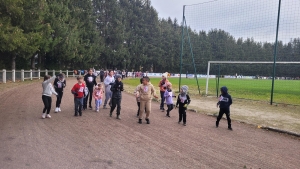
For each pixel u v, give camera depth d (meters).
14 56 28.31
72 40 39.34
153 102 14.99
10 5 21.73
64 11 37.75
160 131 7.95
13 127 7.49
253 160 5.70
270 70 33.06
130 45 77.62
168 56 85.06
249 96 21.30
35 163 4.95
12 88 19.02
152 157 5.58
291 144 7.19
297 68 32.06
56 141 6.37
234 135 7.91
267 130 8.86
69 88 20.67
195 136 7.54
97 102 10.90
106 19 70.00
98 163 5.10
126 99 15.89
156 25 83.88
